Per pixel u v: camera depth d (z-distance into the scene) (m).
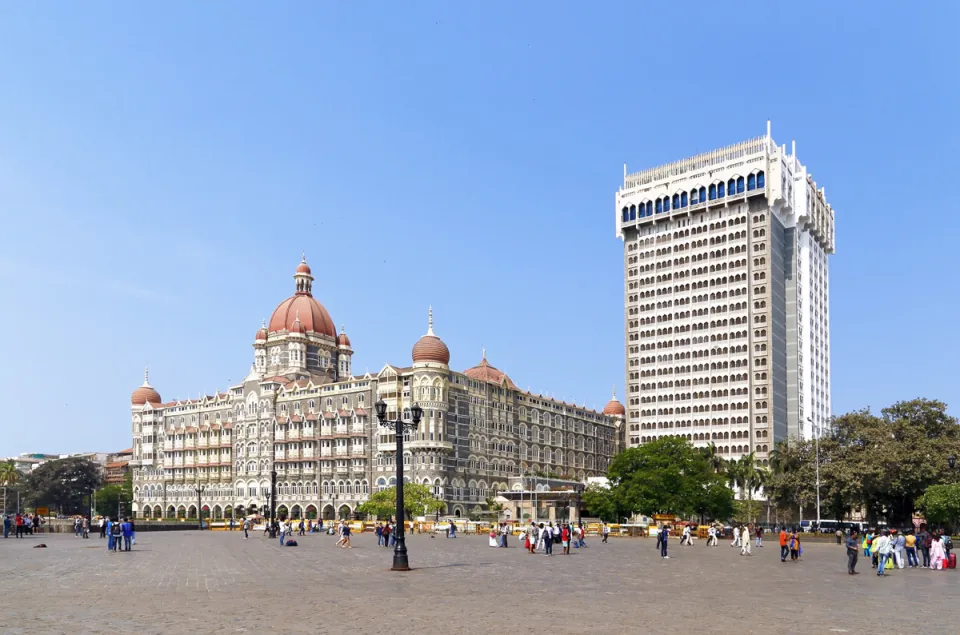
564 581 43.50
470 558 61.84
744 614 30.69
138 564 54.09
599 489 141.12
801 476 114.00
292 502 188.88
